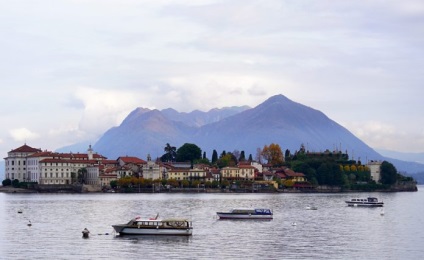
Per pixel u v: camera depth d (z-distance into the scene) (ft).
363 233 653.71
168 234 620.90
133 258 493.77
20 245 552.82
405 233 653.30
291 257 500.33
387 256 506.48
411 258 497.87
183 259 490.49
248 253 516.73
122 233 620.49
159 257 498.28
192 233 644.27
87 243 565.53
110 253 514.68
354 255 510.17
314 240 595.06
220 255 507.71
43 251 521.24
